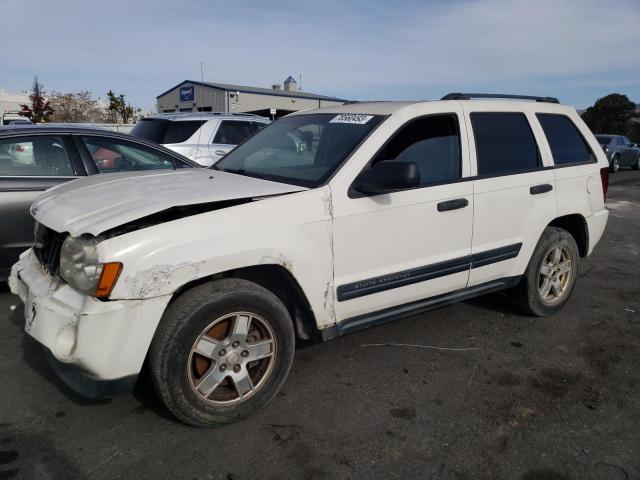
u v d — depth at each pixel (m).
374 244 3.28
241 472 2.52
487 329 4.31
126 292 2.44
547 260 4.50
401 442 2.78
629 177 18.84
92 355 2.45
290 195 2.98
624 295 5.30
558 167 4.43
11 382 3.27
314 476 2.50
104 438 2.74
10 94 38.72
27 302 2.84
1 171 4.62
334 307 3.20
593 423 3.01
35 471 2.48
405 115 3.55
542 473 2.58
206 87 31.02
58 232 2.79
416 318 4.50
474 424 2.96
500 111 4.16
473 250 3.83
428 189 3.51
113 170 5.26
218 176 3.46
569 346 4.04
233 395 2.89
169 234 2.56
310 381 3.39
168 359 2.59
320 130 3.70
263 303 2.86
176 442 2.72
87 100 34.19
